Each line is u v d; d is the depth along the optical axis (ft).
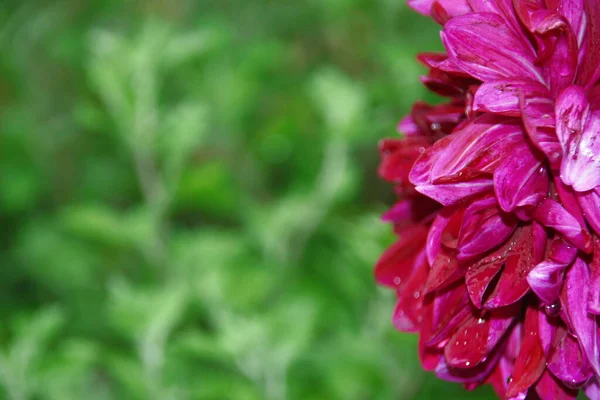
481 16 2.35
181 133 3.97
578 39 2.32
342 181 4.00
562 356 2.36
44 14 5.24
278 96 5.14
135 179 4.93
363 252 3.55
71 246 4.71
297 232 4.18
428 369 2.45
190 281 3.81
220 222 5.00
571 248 2.32
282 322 3.57
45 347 4.18
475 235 2.33
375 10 4.88
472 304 2.40
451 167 2.32
